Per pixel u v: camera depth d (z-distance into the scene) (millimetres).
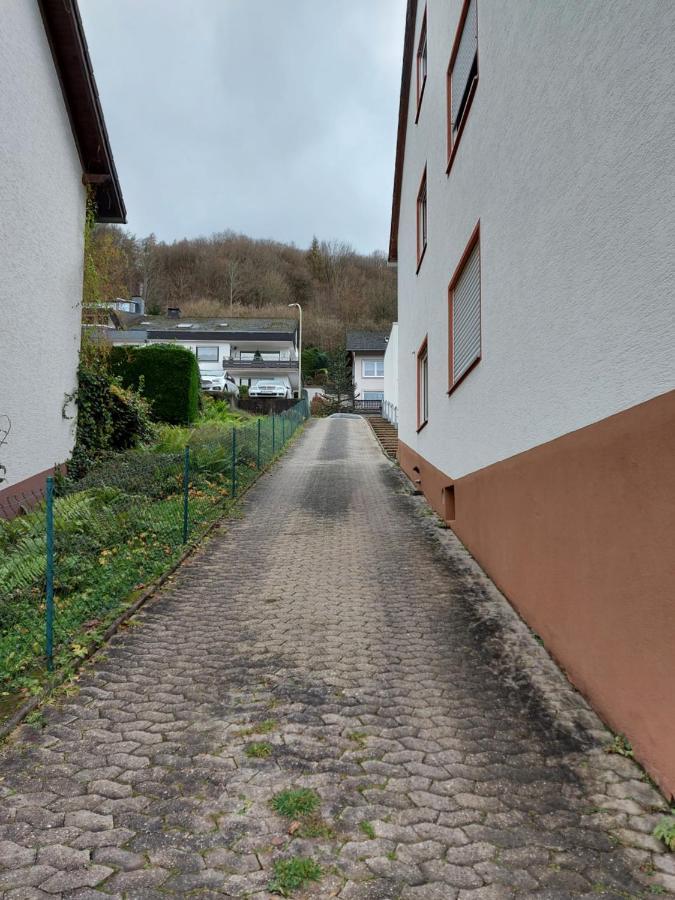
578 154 3635
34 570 5125
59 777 2867
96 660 4137
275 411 31688
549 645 4195
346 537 7723
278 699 3625
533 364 4508
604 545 3295
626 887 2230
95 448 10938
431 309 9656
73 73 9281
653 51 2752
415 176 11766
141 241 64375
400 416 14961
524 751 3076
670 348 2629
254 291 66500
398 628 4715
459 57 7543
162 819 2582
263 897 2178
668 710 2658
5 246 7520
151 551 6465
